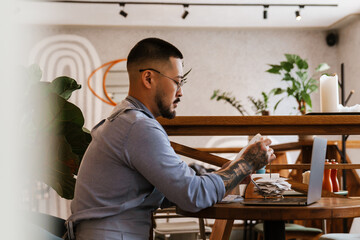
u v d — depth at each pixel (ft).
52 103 3.55
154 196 3.94
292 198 4.08
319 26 20.59
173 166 3.60
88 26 19.90
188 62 20.44
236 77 20.54
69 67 19.79
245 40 20.72
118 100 19.81
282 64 12.10
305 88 12.22
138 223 3.83
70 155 3.73
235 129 5.20
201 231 9.10
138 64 4.18
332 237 5.70
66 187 4.17
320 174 3.87
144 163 3.62
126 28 20.21
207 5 17.67
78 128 3.76
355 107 5.86
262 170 4.91
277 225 3.90
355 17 18.97
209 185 3.60
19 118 3.53
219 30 20.70
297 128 5.29
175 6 17.75
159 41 4.22
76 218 3.78
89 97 19.76
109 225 3.69
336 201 4.03
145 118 3.80
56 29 19.81
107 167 3.78
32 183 4.00
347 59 20.01
